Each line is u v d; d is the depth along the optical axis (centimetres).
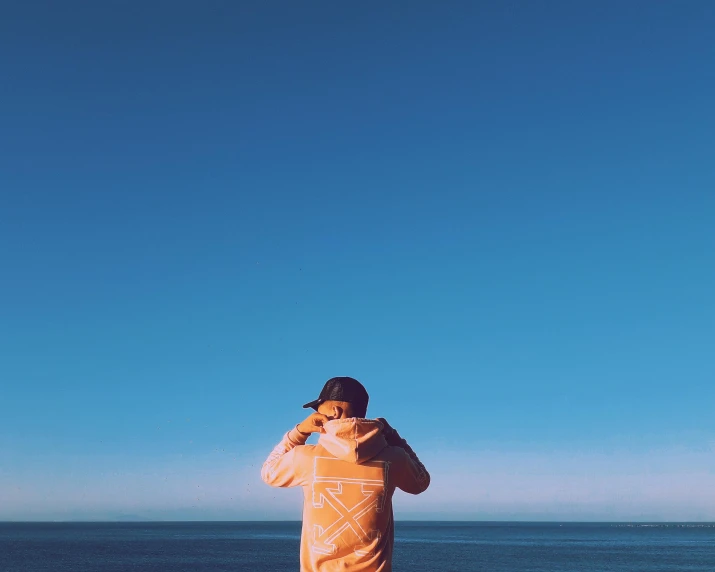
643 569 7506
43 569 7025
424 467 337
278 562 8100
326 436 317
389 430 334
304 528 319
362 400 333
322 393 336
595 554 10494
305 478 317
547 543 15050
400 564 8194
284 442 333
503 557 9662
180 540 14875
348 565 308
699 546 13625
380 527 312
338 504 310
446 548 12400
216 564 7744
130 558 8762
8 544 12462
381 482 313
